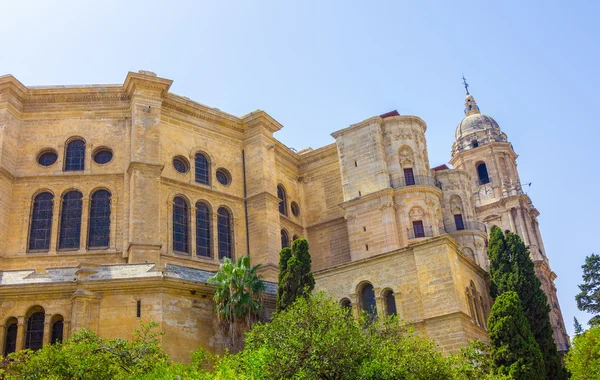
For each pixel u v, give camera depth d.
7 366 30.31
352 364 26.59
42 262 47.12
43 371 27.52
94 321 37.03
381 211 55.25
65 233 48.88
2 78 49.91
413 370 27.28
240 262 40.53
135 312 37.78
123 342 30.84
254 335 29.94
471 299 41.22
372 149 57.84
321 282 43.25
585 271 79.56
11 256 46.94
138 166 48.69
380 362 26.66
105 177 50.41
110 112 52.62
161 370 28.55
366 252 54.97
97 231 49.09
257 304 39.25
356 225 56.34
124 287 38.09
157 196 48.66
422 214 54.94
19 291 37.47
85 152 51.22
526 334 35.50
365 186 57.16
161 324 37.69
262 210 55.34
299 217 62.75
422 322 38.44
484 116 97.81
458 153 93.62
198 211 53.41
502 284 43.31
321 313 29.27
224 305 39.03
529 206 87.19
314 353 26.67
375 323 31.84
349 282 42.12
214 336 39.50
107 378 27.88
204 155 55.94
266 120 58.72
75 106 52.34
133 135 49.78
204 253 52.47
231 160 57.44
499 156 91.38
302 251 40.91
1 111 49.78
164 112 53.81
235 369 28.73
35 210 49.34
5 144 48.97
